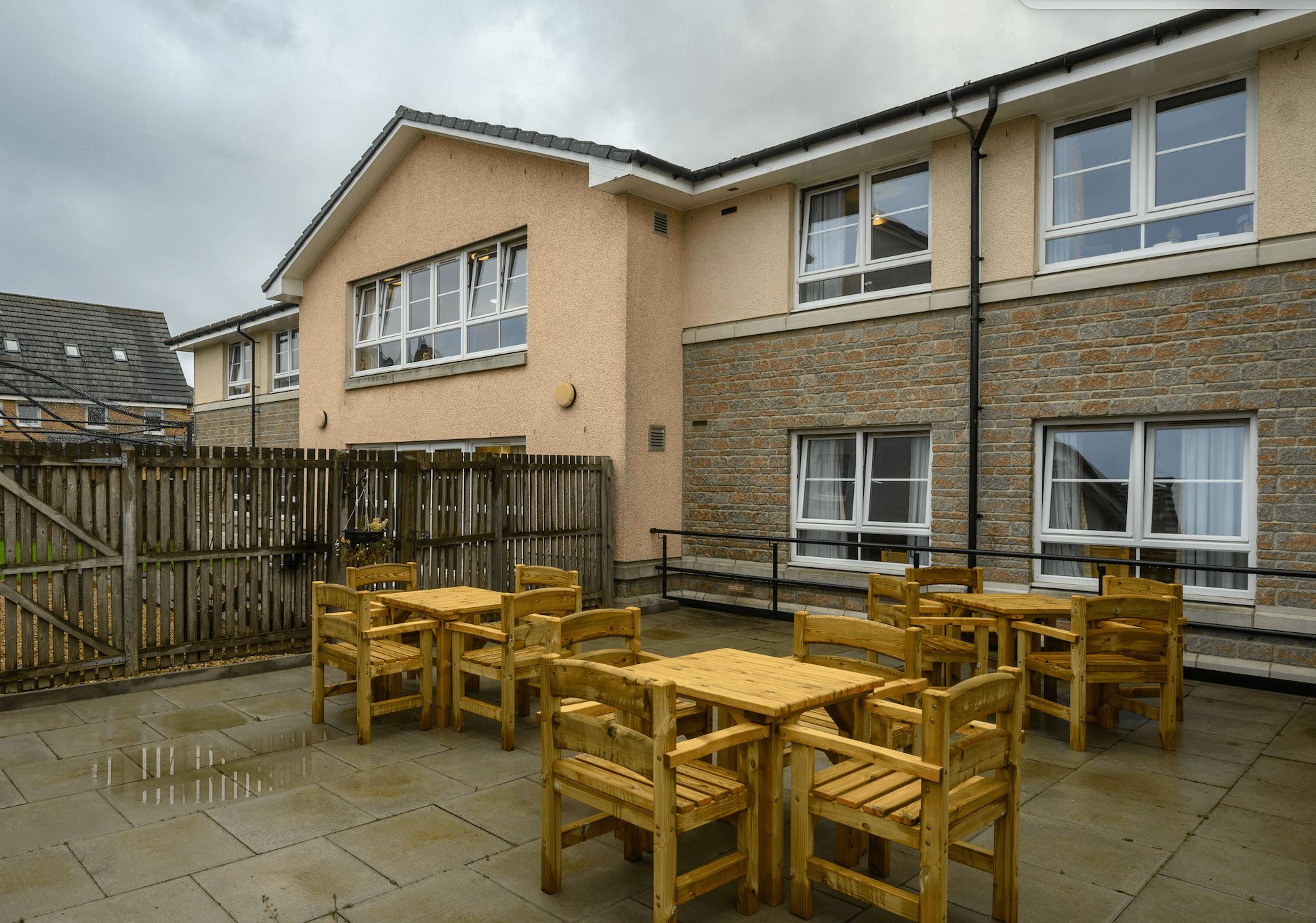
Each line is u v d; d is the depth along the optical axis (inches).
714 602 371.2
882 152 320.8
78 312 1263.5
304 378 546.6
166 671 239.1
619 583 368.5
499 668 189.9
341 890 118.3
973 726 117.0
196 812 145.9
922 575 250.1
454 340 446.3
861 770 124.6
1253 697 233.1
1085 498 281.3
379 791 157.8
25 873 122.2
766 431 361.1
